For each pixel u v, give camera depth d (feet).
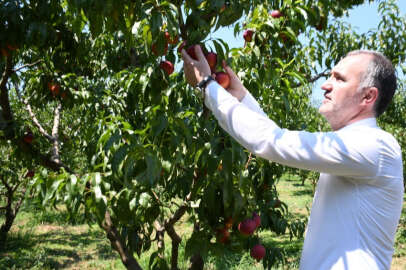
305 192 53.26
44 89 9.60
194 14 4.07
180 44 4.16
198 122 5.06
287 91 6.43
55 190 5.04
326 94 3.41
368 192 3.00
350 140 2.91
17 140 8.93
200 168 4.87
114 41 8.57
